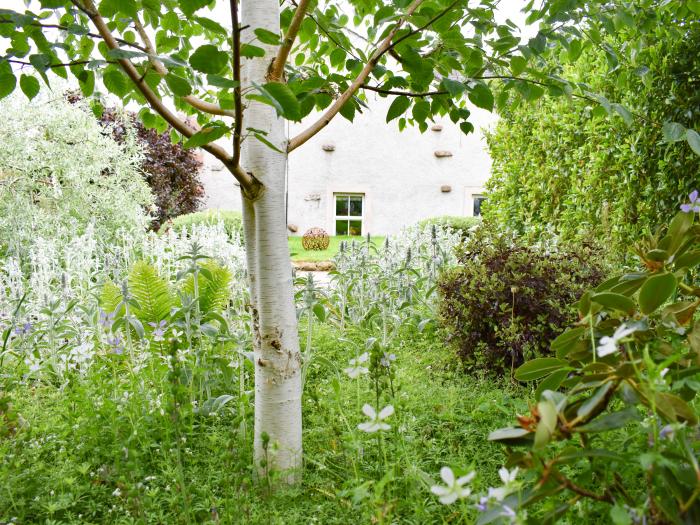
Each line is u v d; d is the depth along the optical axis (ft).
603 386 3.56
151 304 10.36
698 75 10.68
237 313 12.48
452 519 5.17
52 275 14.98
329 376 9.97
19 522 5.45
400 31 5.85
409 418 7.26
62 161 21.97
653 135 11.44
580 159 14.44
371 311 13.64
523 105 16.85
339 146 49.90
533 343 9.50
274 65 5.85
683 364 4.28
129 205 24.29
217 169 47.83
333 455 6.55
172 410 5.27
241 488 5.62
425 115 7.59
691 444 3.72
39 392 8.71
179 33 8.43
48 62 4.30
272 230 6.12
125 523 5.38
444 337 11.27
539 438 3.11
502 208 18.98
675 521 3.15
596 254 10.80
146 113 8.48
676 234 4.62
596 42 6.94
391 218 50.31
